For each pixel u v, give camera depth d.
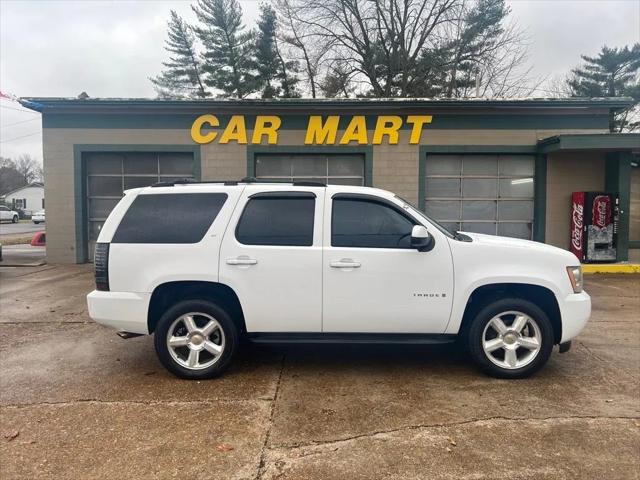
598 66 39.25
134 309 4.48
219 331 4.55
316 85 29.03
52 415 3.77
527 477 2.94
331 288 4.46
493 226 13.48
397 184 13.14
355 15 26.83
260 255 4.46
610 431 3.51
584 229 12.41
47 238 13.34
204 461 3.12
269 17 29.56
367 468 3.03
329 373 4.74
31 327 6.52
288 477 2.94
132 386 4.38
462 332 4.66
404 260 4.46
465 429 3.54
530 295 4.73
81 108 12.91
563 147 11.76
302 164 13.39
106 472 2.99
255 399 4.08
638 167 15.22
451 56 26.62
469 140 13.03
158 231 4.54
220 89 31.25
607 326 6.58
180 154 13.43
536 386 4.38
